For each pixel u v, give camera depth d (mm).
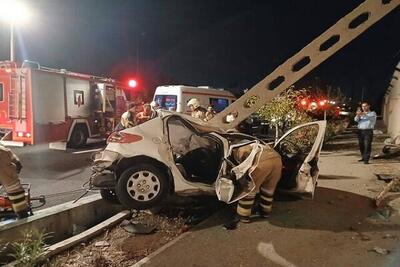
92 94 16109
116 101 17469
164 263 4578
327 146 15992
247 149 6125
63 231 5906
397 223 6000
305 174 6449
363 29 7984
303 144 9133
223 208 6762
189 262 4605
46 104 13570
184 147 7117
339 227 5812
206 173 6742
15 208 5707
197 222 6289
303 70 8352
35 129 13078
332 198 7379
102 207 6805
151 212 6770
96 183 6219
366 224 5949
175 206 6980
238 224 5910
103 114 16625
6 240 4957
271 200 6211
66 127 14570
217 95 18656
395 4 7824
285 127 13586
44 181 9234
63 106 14391
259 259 4699
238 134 6809
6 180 5648
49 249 4984
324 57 8258
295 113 13711
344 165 11055
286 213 6457
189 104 9766
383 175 9180
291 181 6836
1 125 13336
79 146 15406
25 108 12992
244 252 4898
